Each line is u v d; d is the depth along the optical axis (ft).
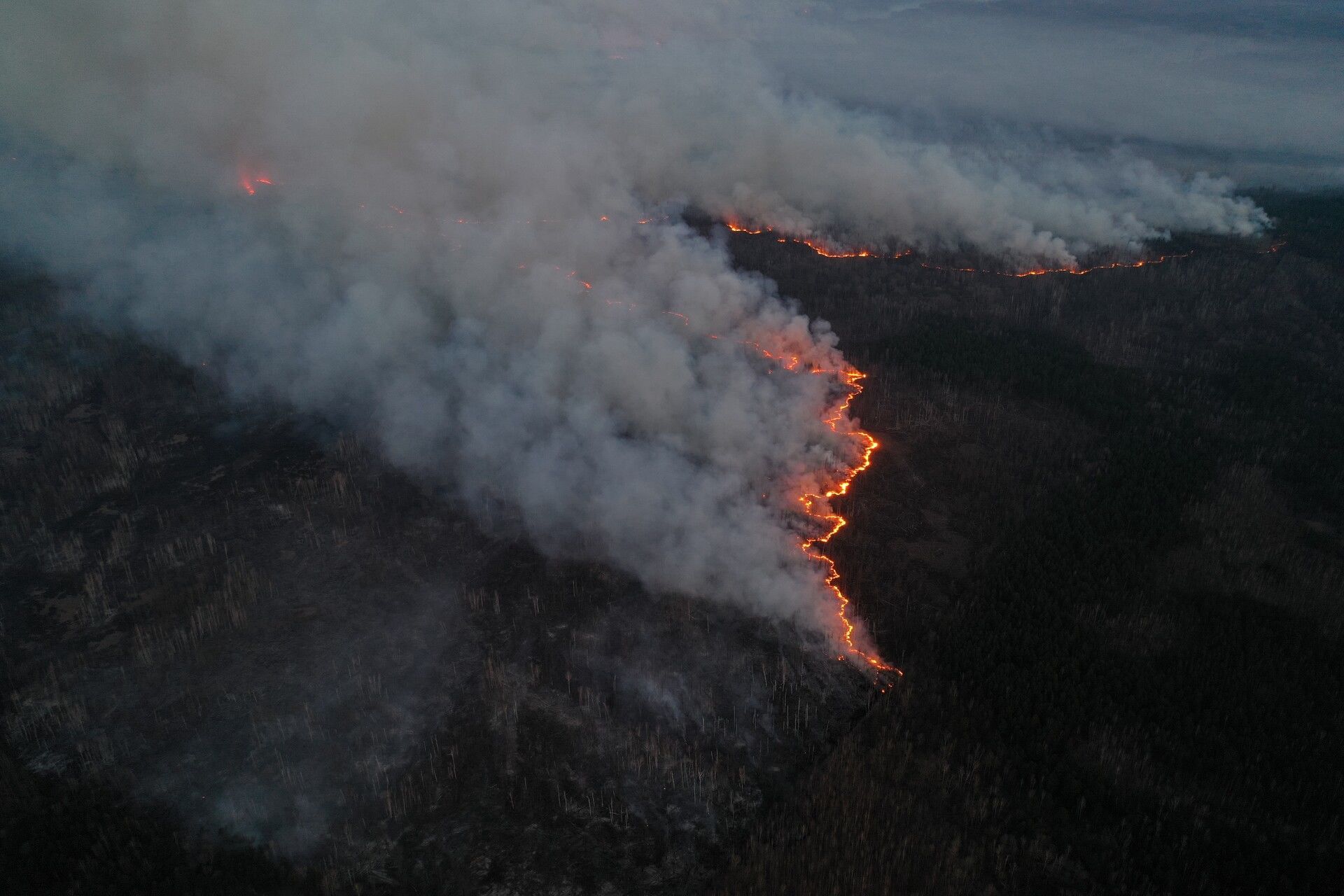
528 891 219.82
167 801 231.50
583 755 252.42
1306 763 253.44
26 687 260.62
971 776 250.16
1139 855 228.02
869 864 224.33
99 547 314.35
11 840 217.56
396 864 222.28
